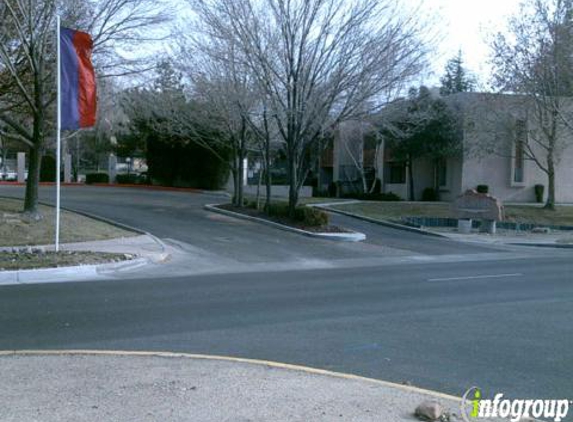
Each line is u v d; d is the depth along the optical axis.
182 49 28.80
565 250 22.59
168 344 7.63
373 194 39.59
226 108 25.69
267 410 5.09
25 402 5.20
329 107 23.16
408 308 10.34
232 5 22.61
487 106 32.69
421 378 6.41
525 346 7.82
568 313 10.01
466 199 27.67
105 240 19.02
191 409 5.07
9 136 20.94
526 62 29.81
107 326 8.62
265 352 7.30
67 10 20.03
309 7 22.47
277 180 44.59
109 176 46.00
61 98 15.95
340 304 10.63
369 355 7.26
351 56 22.33
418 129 33.50
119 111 32.22
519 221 30.59
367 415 5.02
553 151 32.94
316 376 6.16
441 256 19.73
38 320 8.96
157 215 26.22
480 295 11.78
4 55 18.88
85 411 4.99
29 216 20.44
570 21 28.83
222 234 22.02
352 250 20.20
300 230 23.27
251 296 11.33
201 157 40.34
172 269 15.25
